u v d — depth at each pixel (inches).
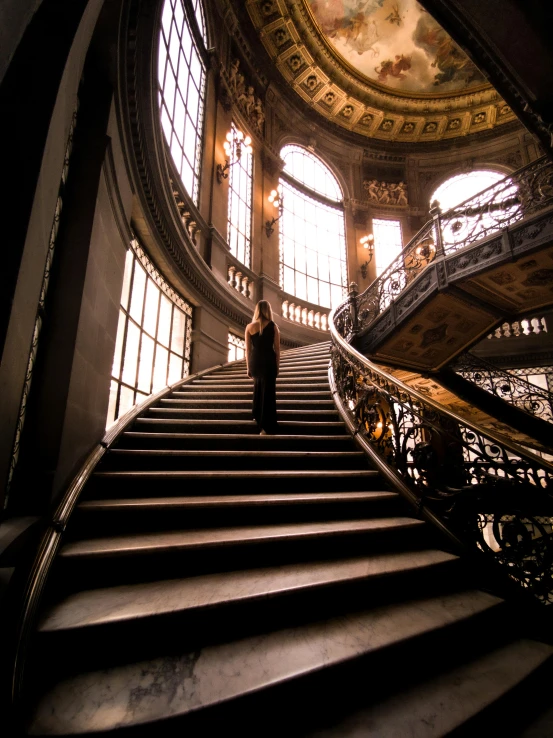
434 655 67.5
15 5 39.6
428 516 105.6
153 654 57.0
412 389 128.2
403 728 51.1
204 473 107.4
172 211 204.7
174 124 274.7
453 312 284.8
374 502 110.7
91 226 102.1
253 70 472.7
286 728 50.5
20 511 78.2
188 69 311.0
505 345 422.6
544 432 326.0
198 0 349.4
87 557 69.7
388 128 592.7
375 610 74.4
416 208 578.9
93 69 111.2
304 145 547.8
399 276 319.3
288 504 99.7
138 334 193.9
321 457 131.4
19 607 54.6
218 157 362.3
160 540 78.8
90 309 103.4
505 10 150.9
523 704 61.4
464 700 57.4
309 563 83.5
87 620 56.2
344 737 49.1
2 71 39.2
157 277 220.4
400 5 468.8
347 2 465.7
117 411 169.2
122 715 44.6
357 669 58.3
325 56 512.1
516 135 558.9
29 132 51.6
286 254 470.3
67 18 57.9
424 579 85.9
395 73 538.3
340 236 555.2
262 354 143.9
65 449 89.3
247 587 69.1
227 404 178.4
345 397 177.3
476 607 78.6
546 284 256.4
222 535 83.5
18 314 47.9
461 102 558.6
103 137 109.0
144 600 63.2
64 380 90.1
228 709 47.8
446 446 113.4
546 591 85.7
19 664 47.9
